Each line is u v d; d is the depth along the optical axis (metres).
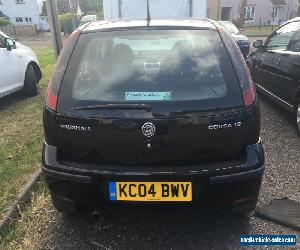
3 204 3.38
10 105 6.81
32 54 7.82
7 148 4.70
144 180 2.58
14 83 6.84
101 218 3.27
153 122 2.54
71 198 2.78
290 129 5.38
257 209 3.33
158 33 3.02
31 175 3.93
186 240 2.97
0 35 6.66
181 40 2.96
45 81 8.87
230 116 2.58
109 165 2.65
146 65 2.81
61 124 2.66
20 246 2.94
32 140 4.95
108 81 2.72
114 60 2.86
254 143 2.72
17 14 42.59
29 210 3.40
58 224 3.20
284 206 3.38
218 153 2.63
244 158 2.67
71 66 2.80
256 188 2.77
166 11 9.94
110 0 9.86
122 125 2.55
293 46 5.46
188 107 2.55
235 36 11.57
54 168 2.70
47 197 3.61
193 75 2.72
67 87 2.71
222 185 2.62
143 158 2.60
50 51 16.75
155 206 2.67
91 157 2.67
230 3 39.56
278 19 44.34
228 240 2.96
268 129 5.39
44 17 42.56
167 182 2.58
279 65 5.61
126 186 2.61
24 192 3.58
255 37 26.34
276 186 3.75
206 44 2.91
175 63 2.80
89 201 2.74
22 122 5.75
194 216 3.25
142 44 2.95
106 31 3.05
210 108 2.57
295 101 5.14
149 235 3.04
